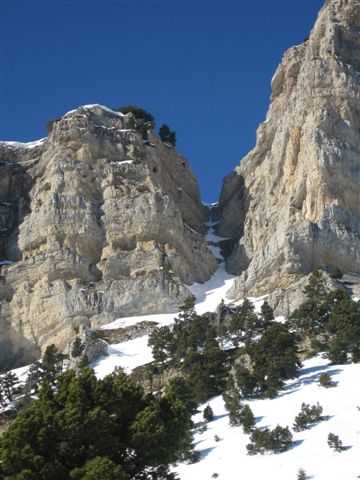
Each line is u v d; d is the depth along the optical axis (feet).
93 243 315.78
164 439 131.75
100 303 297.53
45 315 299.38
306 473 161.17
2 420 233.96
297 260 294.87
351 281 288.71
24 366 294.25
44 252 312.91
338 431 176.35
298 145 332.60
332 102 330.75
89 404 131.34
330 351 221.25
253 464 170.50
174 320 277.44
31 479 120.78
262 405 201.36
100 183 330.54
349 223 306.35
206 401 220.43
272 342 222.07
